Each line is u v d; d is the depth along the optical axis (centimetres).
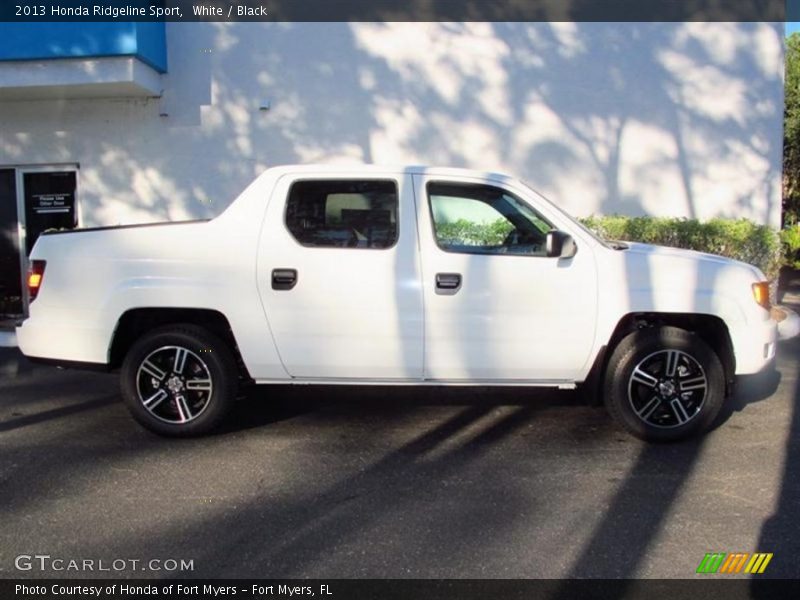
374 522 411
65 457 515
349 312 523
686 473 481
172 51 1097
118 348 553
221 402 542
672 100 1095
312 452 524
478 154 1105
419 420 599
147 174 1116
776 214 1111
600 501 438
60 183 1134
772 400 652
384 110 1100
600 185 1109
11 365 817
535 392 683
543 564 364
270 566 363
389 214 530
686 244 1012
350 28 1091
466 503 436
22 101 1115
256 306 525
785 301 1213
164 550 380
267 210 531
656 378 532
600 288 521
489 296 520
